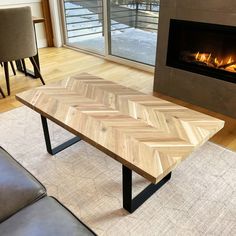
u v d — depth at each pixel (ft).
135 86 10.04
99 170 5.89
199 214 4.81
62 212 3.13
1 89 9.02
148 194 5.16
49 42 14.78
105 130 4.46
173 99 9.18
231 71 7.60
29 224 2.93
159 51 8.94
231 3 6.81
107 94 5.70
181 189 5.33
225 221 4.67
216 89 8.02
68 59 12.91
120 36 11.89
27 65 12.19
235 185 5.43
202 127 4.54
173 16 8.09
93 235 2.87
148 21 10.64
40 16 13.98
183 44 8.55
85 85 6.13
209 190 5.31
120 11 11.25
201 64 8.31
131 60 11.94
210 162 6.07
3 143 6.79
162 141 4.17
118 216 4.79
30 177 3.58
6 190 3.28
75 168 5.95
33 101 5.42
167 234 4.45
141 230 4.53
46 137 6.15
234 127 7.50
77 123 4.66
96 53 13.42
